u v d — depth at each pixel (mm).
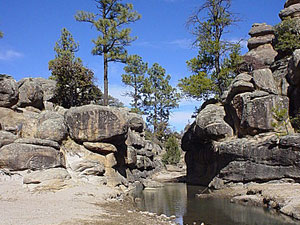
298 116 22875
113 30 32594
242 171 23125
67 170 21250
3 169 18797
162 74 61188
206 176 33000
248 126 24672
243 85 26438
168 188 30344
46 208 14250
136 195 24953
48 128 22078
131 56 34125
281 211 15398
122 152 28969
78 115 23359
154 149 54688
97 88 33906
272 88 25250
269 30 36969
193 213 16875
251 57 34781
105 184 22250
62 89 30656
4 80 22781
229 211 16891
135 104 59062
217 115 30078
